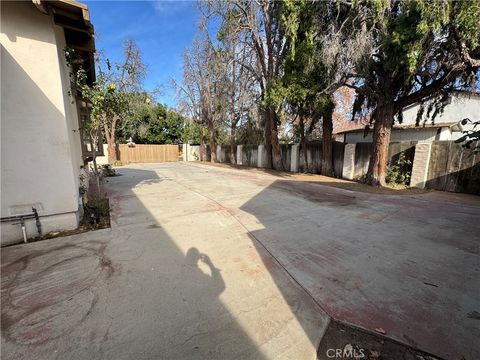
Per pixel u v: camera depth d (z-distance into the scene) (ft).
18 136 10.93
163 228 13.23
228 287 7.82
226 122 58.70
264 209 17.37
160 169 48.91
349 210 17.30
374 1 18.86
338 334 5.95
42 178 11.66
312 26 24.14
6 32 10.38
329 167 35.94
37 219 11.64
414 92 24.53
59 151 11.96
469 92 23.73
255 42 37.35
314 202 19.70
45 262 9.33
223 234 12.47
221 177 35.53
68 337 5.74
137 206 17.89
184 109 65.05
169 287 7.77
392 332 6.00
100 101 16.74
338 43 22.49
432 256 10.11
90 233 12.37
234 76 47.60
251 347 5.53
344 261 9.66
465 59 18.47
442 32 18.56
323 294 7.50
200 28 46.73
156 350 5.41
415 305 7.02
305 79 26.84
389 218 15.42
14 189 11.07
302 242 11.53
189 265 9.22
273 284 8.02
